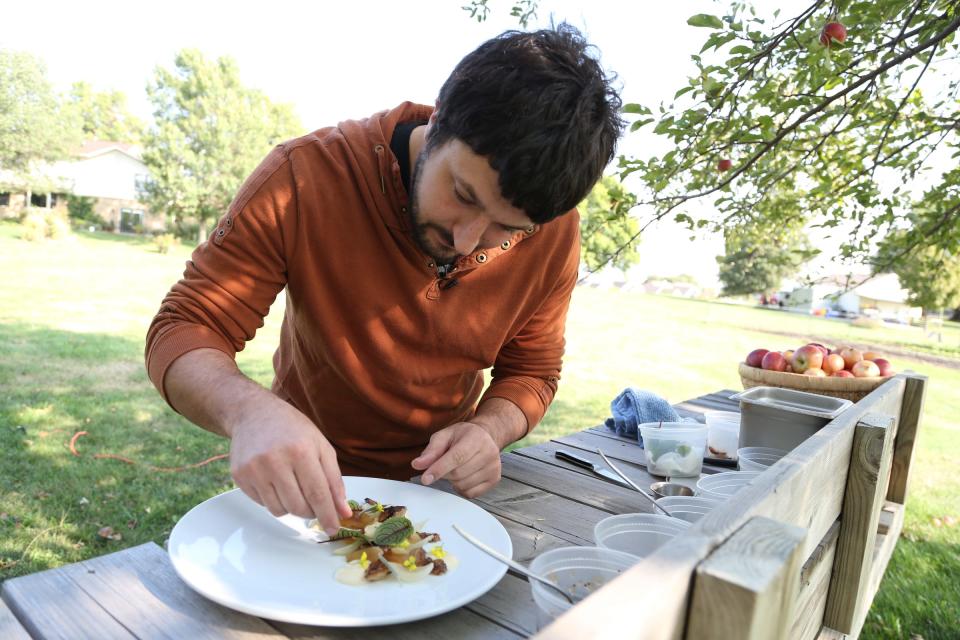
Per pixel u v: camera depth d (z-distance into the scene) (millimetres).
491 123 812
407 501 994
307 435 811
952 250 2639
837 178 2695
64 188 31844
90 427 4449
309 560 788
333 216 1123
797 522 781
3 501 3264
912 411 1821
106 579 713
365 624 628
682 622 436
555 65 833
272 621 665
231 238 1079
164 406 5051
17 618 650
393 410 1303
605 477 1232
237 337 1100
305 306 1200
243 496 916
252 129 30031
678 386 7840
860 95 2174
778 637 468
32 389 5277
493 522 907
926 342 17906
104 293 11922
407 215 1119
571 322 14633
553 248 1301
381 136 1141
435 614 664
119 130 47719
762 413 1315
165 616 654
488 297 1257
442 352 1277
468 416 1524
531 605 733
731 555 456
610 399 6664
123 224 34688
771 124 2154
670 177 2291
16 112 29031
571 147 821
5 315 8859
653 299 27688
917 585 2975
